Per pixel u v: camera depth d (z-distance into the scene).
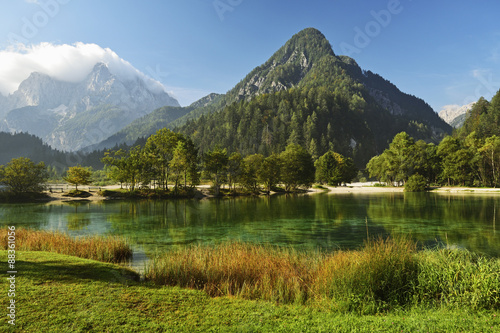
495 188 83.44
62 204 55.44
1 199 57.94
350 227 30.27
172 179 75.19
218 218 37.19
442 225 30.97
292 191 93.75
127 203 57.91
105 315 6.81
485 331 6.23
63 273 9.69
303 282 10.35
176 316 7.06
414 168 96.38
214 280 10.42
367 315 7.73
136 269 12.66
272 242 23.14
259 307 7.93
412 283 9.33
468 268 9.63
